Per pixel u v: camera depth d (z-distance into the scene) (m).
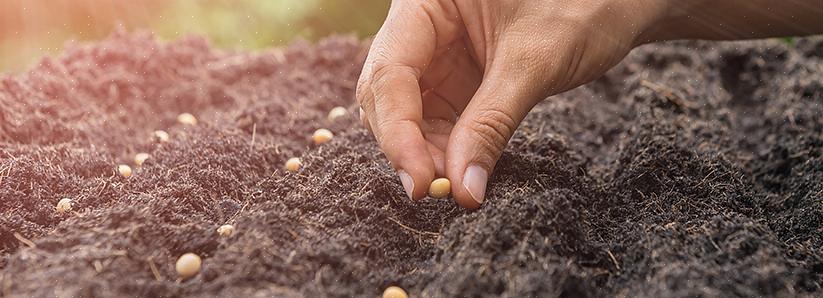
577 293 0.47
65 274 0.48
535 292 0.47
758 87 0.68
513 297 0.46
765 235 0.50
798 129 0.62
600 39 0.54
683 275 0.47
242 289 0.48
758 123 0.64
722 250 0.49
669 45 0.71
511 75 0.52
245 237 0.49
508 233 0.48
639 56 0.70
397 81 0.52
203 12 0.92
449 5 0.54
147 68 0.67
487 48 0.53
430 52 0.53
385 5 0.92
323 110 0.65
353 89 0.68
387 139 0.51
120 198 0.53
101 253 0.48
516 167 0.54
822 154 0.59
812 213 0.54
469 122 0.51
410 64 0.53
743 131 0.64
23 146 0.57
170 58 0.68
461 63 0.56
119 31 0.70
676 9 0.56
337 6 0.92
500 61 0.52
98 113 0.63
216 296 0.47
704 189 0.54
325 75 0.69
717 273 0.48
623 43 0.55
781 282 0.48
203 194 0.54
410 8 0.54
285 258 0.49
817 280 0.49
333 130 0.62
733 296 0.47
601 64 0.55
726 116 0.64
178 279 0.49
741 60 0.70
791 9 0.57
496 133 0.51
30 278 0.48
